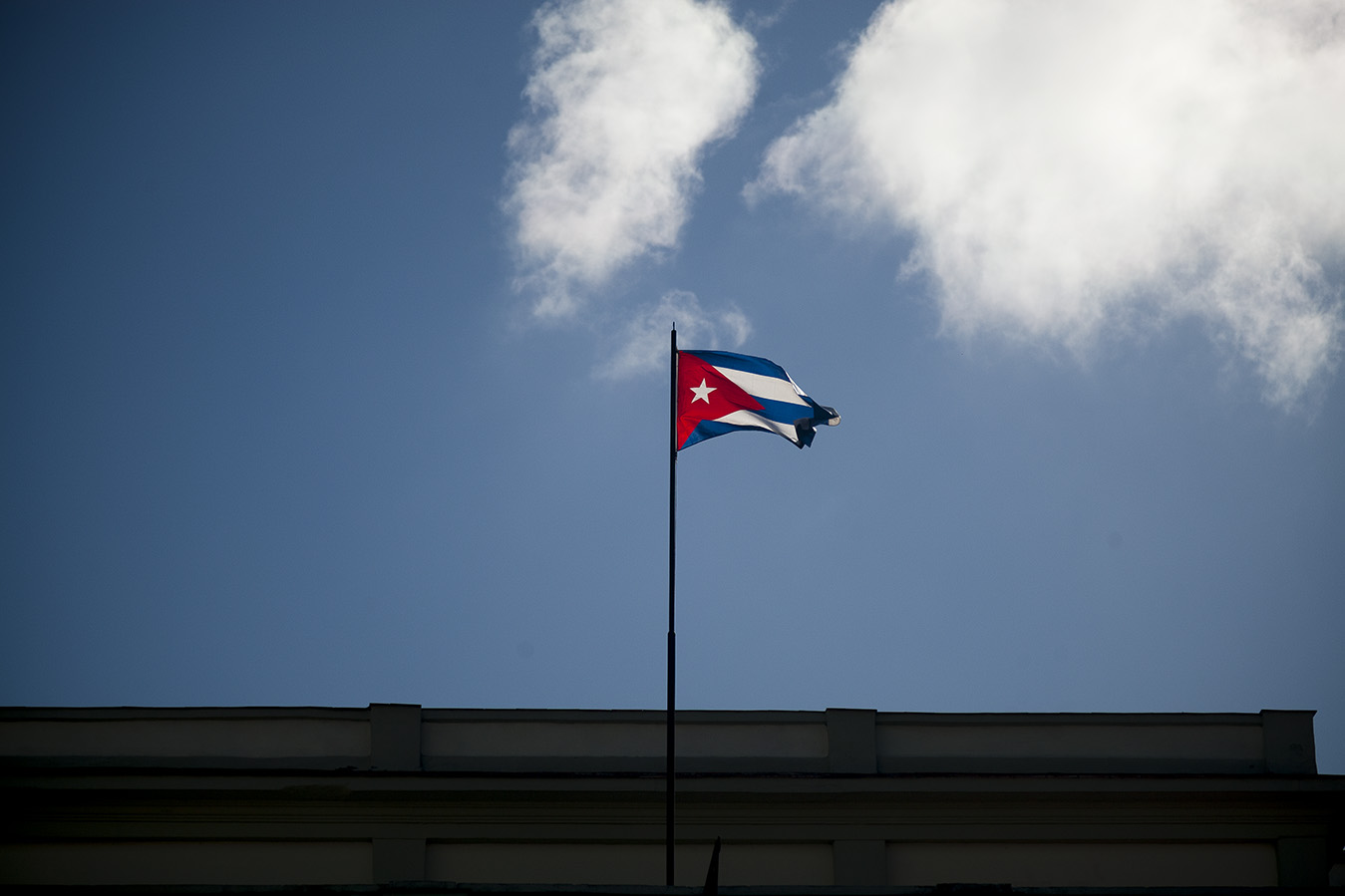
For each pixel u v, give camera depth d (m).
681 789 28.30
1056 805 28.86
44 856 27.64
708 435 27.84
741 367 28.00
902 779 28.55
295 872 27.84
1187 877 28.56
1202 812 28.91
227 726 29.02
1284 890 22.94
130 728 28.88
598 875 28.28
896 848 28.66
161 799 27.88
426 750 29.16
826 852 28.62
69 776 27.62
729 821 28.64
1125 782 28.66
